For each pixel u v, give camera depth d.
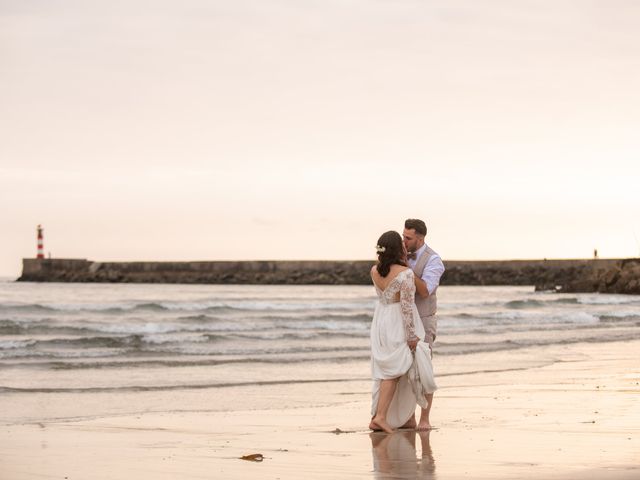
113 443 7.34
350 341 21.81
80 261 109.88
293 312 35.72
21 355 17.72
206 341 21.41
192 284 103.75
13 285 87.44
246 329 26.23
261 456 6.30
